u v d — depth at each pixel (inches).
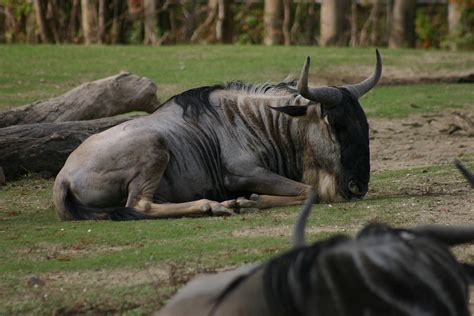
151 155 945.5
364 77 2073.1
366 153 971.3
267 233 872.3
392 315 374.6
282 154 991.6
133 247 840.3
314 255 390.3
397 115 1638.8
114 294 720.3
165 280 744.3
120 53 2353.6
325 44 2824.8
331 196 976.3
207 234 872.9
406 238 393.7
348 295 379.6
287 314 391.2
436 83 2021.4
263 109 994.7
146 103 1322.6
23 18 2979.8
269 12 2925.7
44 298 713.6
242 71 2065.7
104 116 1295.5
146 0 2950.3
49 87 1883.6
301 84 937.5
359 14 3019.2
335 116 959.6
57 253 829.2
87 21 2886.3
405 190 1061.8
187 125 979.9
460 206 956.0
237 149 985.5
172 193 967.6
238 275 438.9
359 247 382.6
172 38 2967.5
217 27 2979.8
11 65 2133.4
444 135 1467.8
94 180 944.9
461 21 2903.5
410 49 2554.1
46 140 1181.1
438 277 380.2
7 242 868.0
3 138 1168.2
